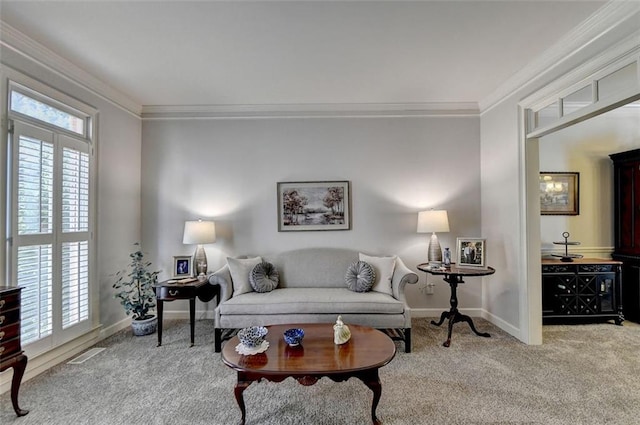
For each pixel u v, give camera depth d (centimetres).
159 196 387
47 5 204
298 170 388
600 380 229
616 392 213
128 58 273
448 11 214
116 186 343
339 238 385
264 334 208
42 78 256
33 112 248
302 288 344
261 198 388
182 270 339
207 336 325
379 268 335
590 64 230
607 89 244
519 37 245
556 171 402
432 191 386
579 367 249
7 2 200
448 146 386
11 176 227
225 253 385
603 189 404
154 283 347
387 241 385
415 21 225
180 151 388
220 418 190
